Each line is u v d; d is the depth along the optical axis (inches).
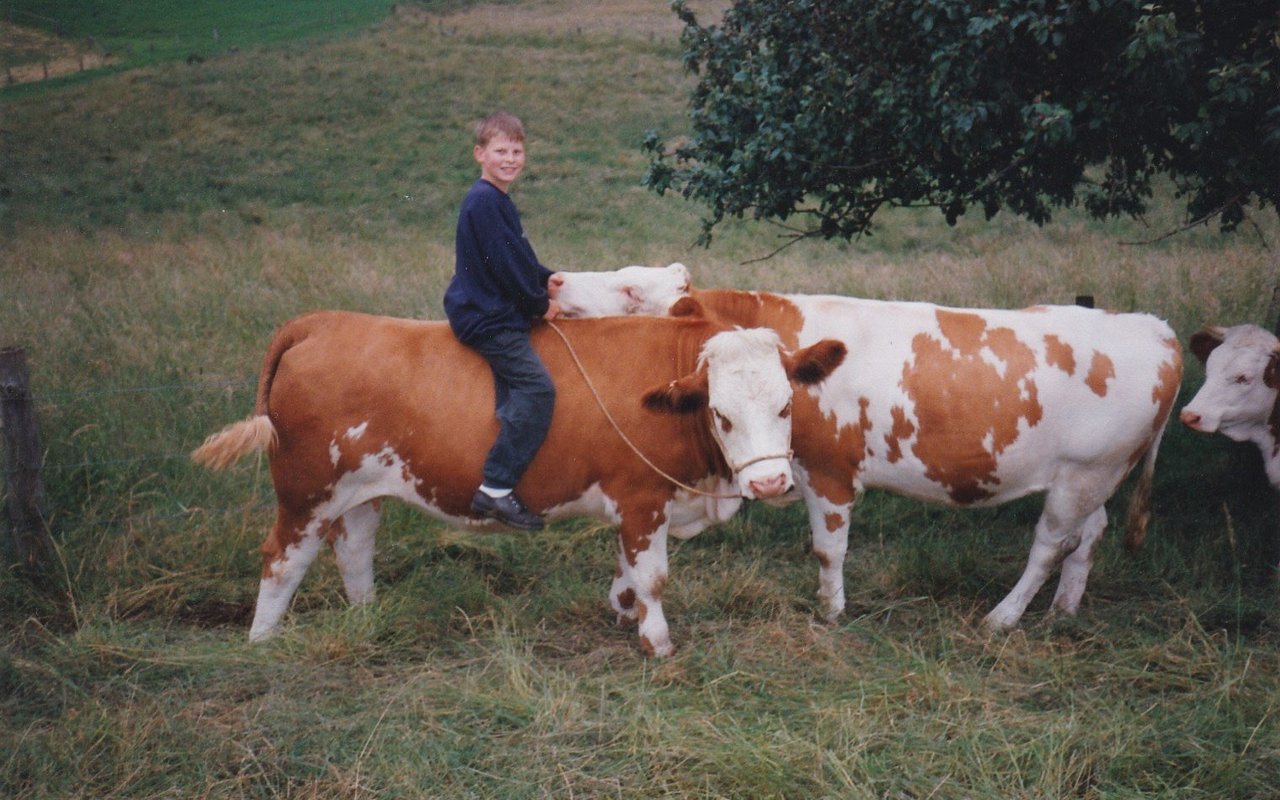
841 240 595.2
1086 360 202.2
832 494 210.4
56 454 263.9
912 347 205.5
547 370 187.0
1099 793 155.1
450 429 187.5
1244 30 230.1
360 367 189.3
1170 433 304.2
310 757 160.9
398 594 214.1
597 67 1097.4
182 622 214.2
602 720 169.3
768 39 280.4
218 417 295.9
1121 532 247.0
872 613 216.4
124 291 424.8
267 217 684.1
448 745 163.8
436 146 872.9
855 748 161.8
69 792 153.6
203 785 155.3
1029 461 204.4
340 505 195.5
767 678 184.2
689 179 291.9
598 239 629.9
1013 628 210.2
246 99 1007.6
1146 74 218.8
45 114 984.9
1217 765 158.6
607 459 189.3
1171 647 196.1
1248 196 261.1
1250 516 255.8
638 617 197.2
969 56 234.1
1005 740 163.5
